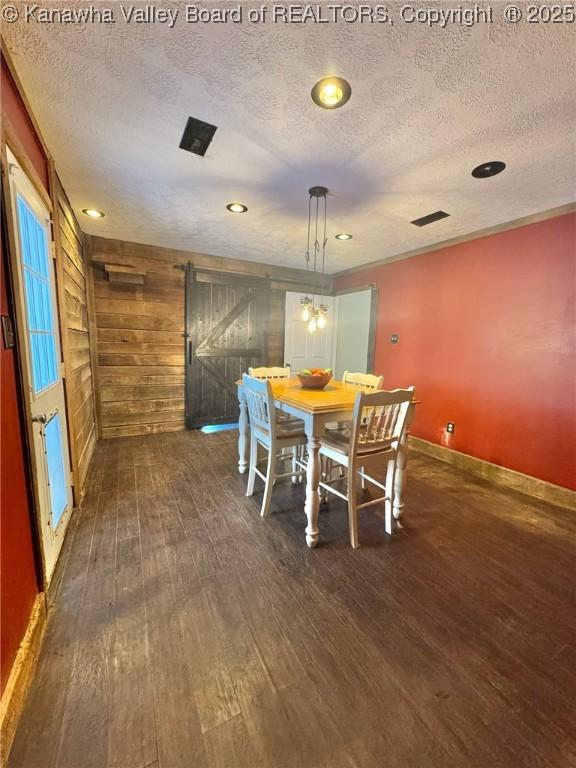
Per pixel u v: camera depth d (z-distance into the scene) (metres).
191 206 2.66
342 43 1.20
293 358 4.90
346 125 1.64
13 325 1.24
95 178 2.20
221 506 2.41
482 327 3.07
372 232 3.18
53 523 1.78
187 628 1.40
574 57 1.22
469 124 1.61
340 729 1.04
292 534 2.09
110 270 3.59
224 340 4.42
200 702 1.11
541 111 1.51
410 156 1.89
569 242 2.47
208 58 1.27
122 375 3.88
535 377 2.69
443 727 1.06
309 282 5.01
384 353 4.20
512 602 1.58
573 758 0.98
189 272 4.08
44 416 1.65
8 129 1.25
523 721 1.08
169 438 3.94
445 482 2.92
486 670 1.25
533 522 2.29
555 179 2.12
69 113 1.58
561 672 1.24
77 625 1.39
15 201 1.37
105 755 0.96
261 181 2.21
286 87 1.41
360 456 2.00
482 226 2.97
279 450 2.75
